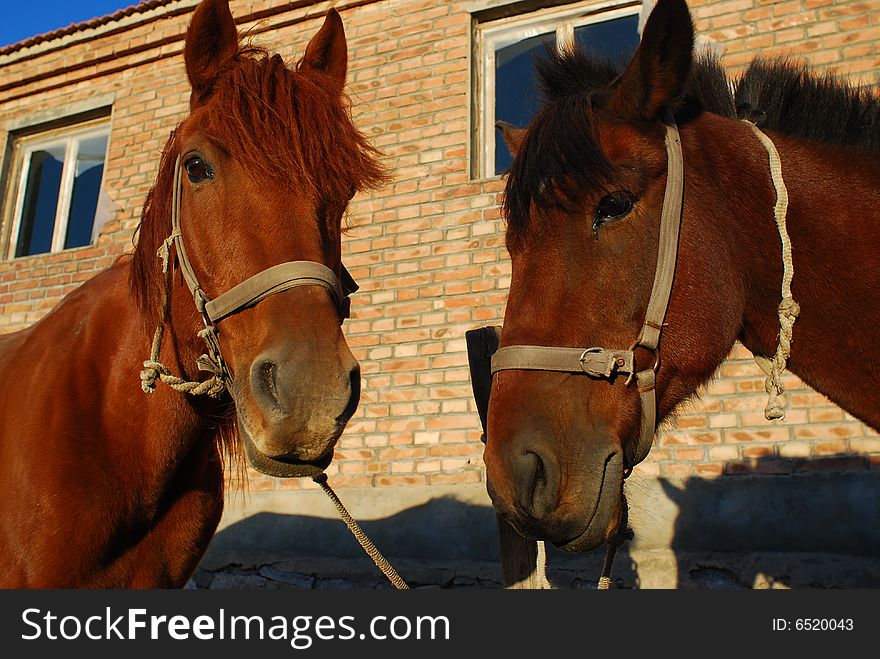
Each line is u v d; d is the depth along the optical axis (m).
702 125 1.63
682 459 3.66
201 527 1.99
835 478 3.37
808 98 1.72
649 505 3.61
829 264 1.52
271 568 4.21
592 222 1.40
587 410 1.33
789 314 1.49
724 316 1.47
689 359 1.44
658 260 1.41
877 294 1.49
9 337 2.36
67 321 2.04
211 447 2.01
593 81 1.69
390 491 4.14
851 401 1.57
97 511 1.73
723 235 1.52
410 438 4.21
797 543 3.37
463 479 4.04
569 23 4.76
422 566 3.88
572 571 3.60
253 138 1.54
